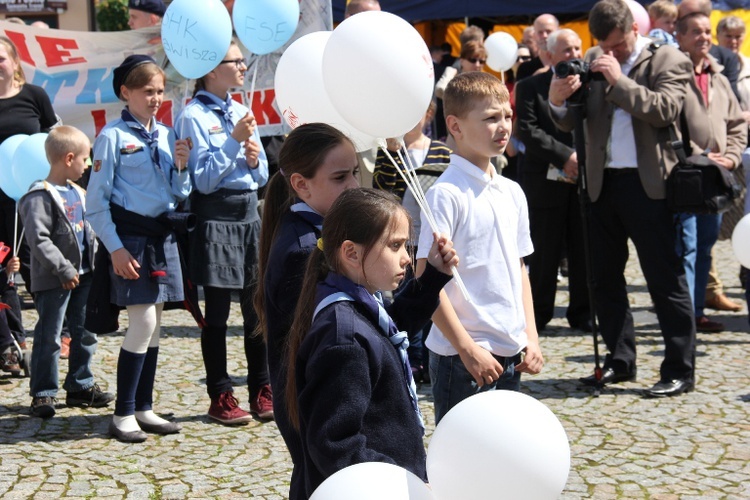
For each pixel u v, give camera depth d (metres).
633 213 6.07
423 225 3.74
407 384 2.59
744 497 4.45
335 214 2.55
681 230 6.37
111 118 8.93
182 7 5.25
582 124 6.11
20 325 7.05
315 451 2.37
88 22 23.48
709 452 5.04
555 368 6.73
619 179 6.13
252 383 5.74
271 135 7.64
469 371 3.59
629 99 5.80
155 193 5.32
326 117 3.82
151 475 4.75
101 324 5.33
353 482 2.17
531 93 7.55
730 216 8.20
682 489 4.54
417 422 2.57
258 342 5.67
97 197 5.21
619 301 6.38
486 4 11.62
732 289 9.58
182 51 5.30
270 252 2.94
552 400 5.99
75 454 5.05
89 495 4.47
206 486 4.60
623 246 6.35
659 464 4.88
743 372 6.61
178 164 5.35
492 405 2.28
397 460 2.47
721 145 6.73
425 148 6.09
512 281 3.83
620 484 4.61
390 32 3.19
